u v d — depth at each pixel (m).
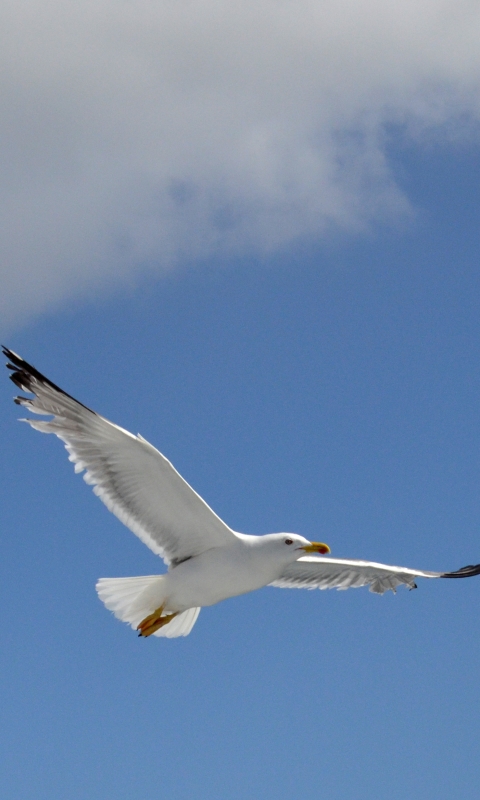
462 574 16.97
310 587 17.11
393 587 17.33
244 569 13.83
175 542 14.04
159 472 13.29
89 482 13.52
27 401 13.51
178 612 14.14
